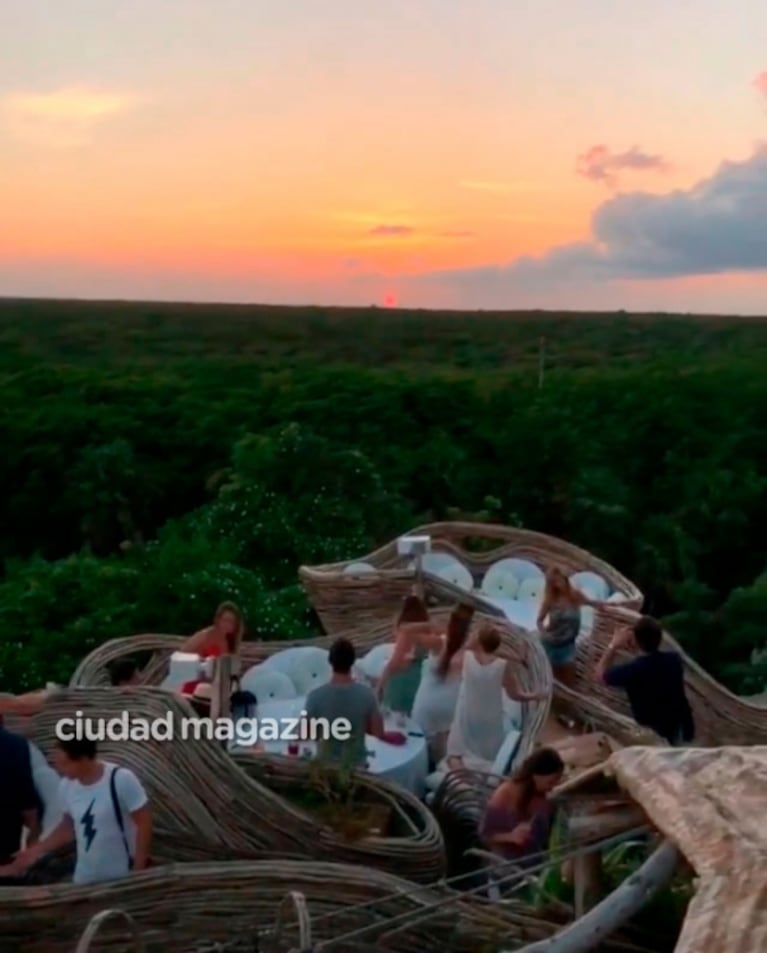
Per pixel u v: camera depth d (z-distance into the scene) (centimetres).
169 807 553
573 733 893
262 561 1689
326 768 634
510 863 482
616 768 401
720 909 307
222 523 1741
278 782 635
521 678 847
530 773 630
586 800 479
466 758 781
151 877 479
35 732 587
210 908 483
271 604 1382
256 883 489
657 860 373
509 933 508
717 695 1003
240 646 858
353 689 696
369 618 1020
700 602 1850
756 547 2250
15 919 464
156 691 568
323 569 1107
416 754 758
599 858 495
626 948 487
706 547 2206
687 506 2227
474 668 786
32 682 1214
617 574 1226
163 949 477
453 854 703
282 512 1742
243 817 555
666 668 793
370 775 646
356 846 568
